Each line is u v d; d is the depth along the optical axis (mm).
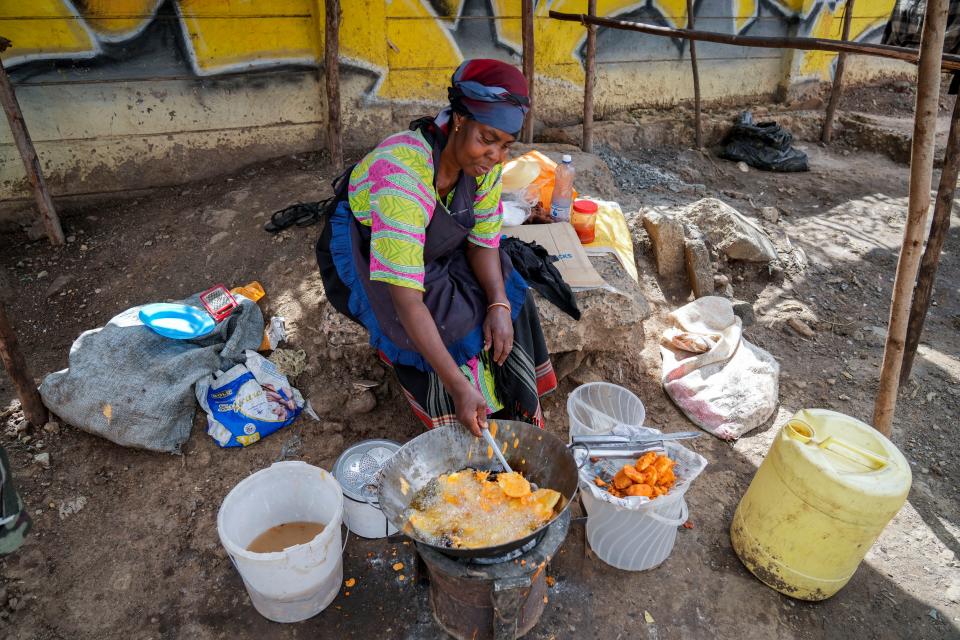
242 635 1941
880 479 1843
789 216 4758
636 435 2172
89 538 2197
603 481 2084
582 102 5605
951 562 2227
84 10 3629
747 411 2725
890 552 2264
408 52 4656
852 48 2693
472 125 1639
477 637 1886
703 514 2371
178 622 1970
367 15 4336
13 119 3357
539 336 2283
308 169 4324
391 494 1803
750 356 2938
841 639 1993
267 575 1805
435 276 1970
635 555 2111
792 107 6531
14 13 3490
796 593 2066
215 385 2582
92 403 2439
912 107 6969
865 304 3697
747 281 3816
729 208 4012
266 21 4078
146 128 4027
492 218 2020
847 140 6285
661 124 5746
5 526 1410
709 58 6043
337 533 1936
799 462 1922
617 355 3072
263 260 3316
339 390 2707
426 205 1717
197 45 3963
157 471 2422
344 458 2273
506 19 4902
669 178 5074
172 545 2188
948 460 2646
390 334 1958
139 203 4070
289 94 4355
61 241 3693
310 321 2936
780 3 6109
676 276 3701
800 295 3729
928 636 2010
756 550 2105
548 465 1918
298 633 1949
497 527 1743
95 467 2426
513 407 2209
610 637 1966
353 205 1877
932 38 2016
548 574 2135
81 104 3814
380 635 1952
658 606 2057
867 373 3117
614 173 5012
